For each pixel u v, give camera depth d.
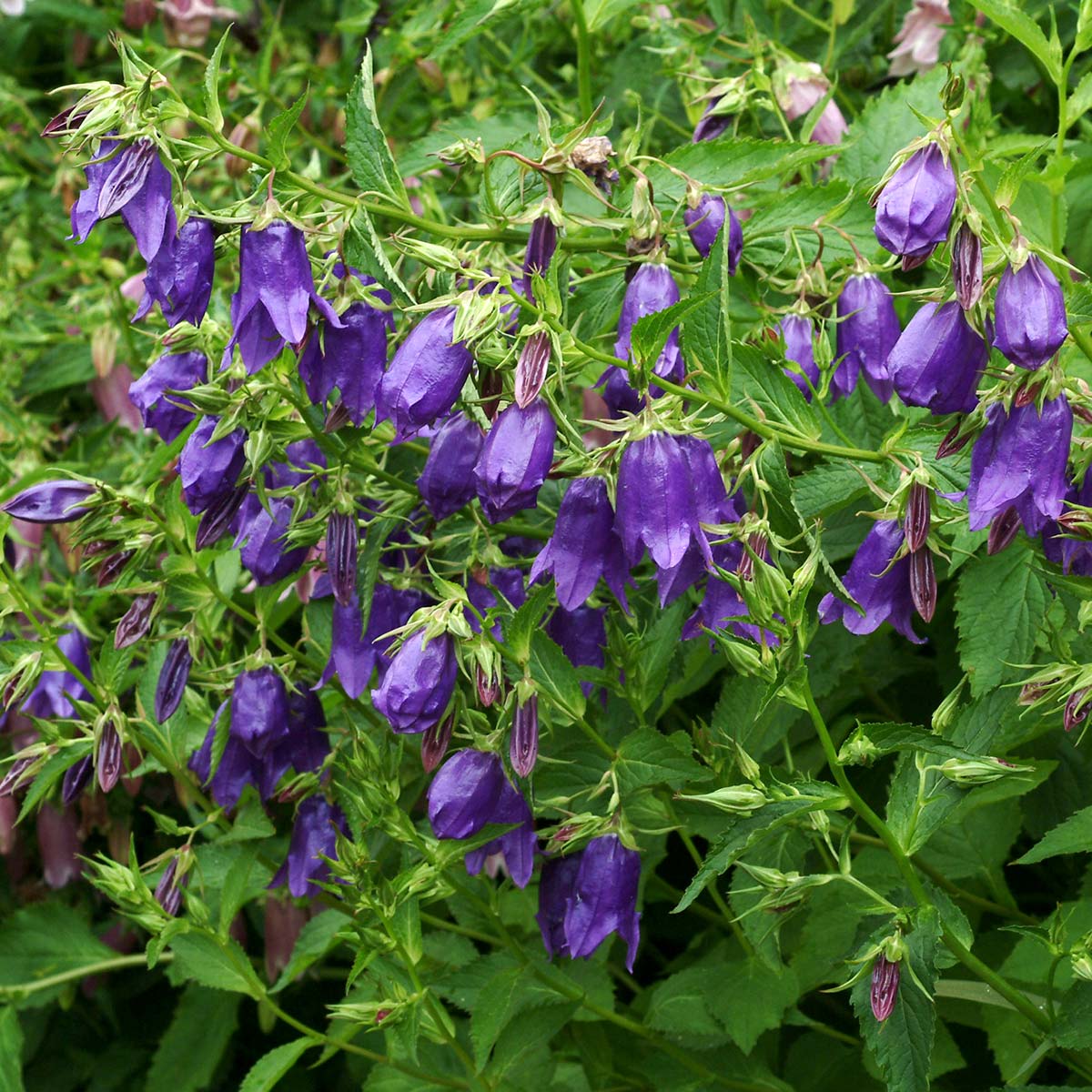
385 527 1.07
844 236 1.11
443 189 1.42
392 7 1.69
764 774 0.97
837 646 1.16
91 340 1.60
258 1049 1.55
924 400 0.94
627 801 1.09
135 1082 1.59
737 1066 1.16
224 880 1.24
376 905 1.07
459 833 1.01
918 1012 0.95
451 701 1.01
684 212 1.10
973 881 1.20
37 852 1.62
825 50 1.54
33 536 1.44
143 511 1.09
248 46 1.91
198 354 1.05
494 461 0.95
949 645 1.22
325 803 1.13
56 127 0.95
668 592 0.97
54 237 1.83
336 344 0.99
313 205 1.00
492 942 1.19
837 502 1.06
